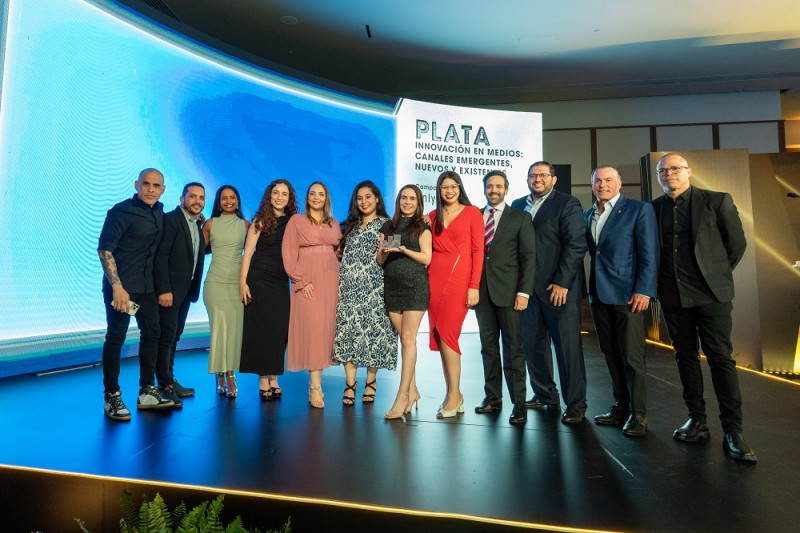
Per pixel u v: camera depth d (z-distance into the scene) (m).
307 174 6.00
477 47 6.55
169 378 2.93
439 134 6.59
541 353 2.81
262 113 5.65
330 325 2.85
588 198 8.29
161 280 2.82
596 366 4.25
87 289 4.14
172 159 4.84
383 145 6.48
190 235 2.98
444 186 2.58
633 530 1.39
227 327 2.96
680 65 7.06
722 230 2.19
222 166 5.30
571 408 2.51
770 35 6.19
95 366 4.04
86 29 4.07
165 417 2.52
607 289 2.41
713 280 2.13
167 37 4.76
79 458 1.90
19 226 3.61
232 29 6.09
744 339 6.00
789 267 6.00
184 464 1.85
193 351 5.01
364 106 6.39
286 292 2.97
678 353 2.29
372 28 6.06
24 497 1.76
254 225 2.94
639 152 8.17
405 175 6.46
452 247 2.57
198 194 3.01
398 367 4.09
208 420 2.47
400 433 2.28
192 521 1.41
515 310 2.57
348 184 6.27
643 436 2.25
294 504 1.57
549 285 2.61
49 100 3.79
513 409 2.49
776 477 1.76
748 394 3.16
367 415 2.60
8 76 3.50
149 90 4.63
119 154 4.37
